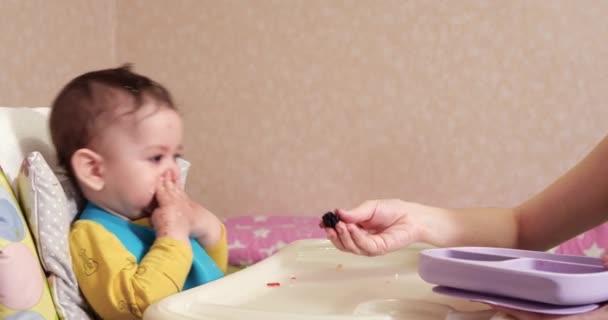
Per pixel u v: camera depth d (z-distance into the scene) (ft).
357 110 6.31
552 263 2.05
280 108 6.49
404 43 6.16
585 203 2.65
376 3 6.21
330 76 6.35
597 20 5.76
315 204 6.46
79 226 2.79
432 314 2.08
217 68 6.63
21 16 5.46
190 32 6.68
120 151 2.96
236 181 6.63
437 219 2.69
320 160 6.42
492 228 2.75
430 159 6.17
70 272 2.60
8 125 2.82
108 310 2.64
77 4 6.25
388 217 2.63
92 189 2.96
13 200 2.48
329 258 3.05
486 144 6.05
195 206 3.28
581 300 1.73
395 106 6.22
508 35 5.94
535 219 2.73
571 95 5.84
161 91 3.20
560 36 5.83
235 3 6.55
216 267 3.23
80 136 2.95
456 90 6.07
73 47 6.19
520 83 5.94
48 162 2.99
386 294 2.50
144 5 6.79
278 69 6.48
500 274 1.83
